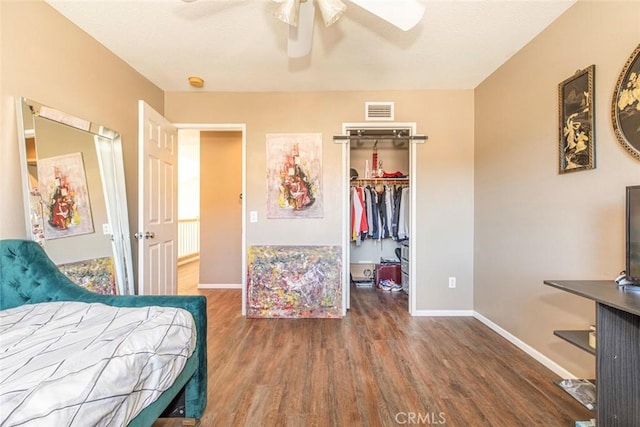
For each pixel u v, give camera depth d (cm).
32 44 172
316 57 250
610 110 163
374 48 235
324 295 315
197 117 321
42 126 176
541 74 216
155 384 117
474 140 316
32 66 172
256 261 317
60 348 106
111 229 231
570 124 189
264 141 322
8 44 160
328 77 288
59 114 187
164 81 294
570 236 191
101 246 220
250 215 322
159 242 267
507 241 259
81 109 207
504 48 237
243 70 272
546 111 212
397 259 457
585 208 180
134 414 106
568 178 193
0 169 157
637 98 149
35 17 174
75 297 160
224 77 286
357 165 450
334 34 216
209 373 204
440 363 217
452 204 319
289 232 322
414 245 320
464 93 318
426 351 236
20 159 164
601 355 128
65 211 191
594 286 143
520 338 241
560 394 180
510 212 254
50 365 94
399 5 141
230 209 449
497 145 273
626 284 140
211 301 376
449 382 193
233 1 181
